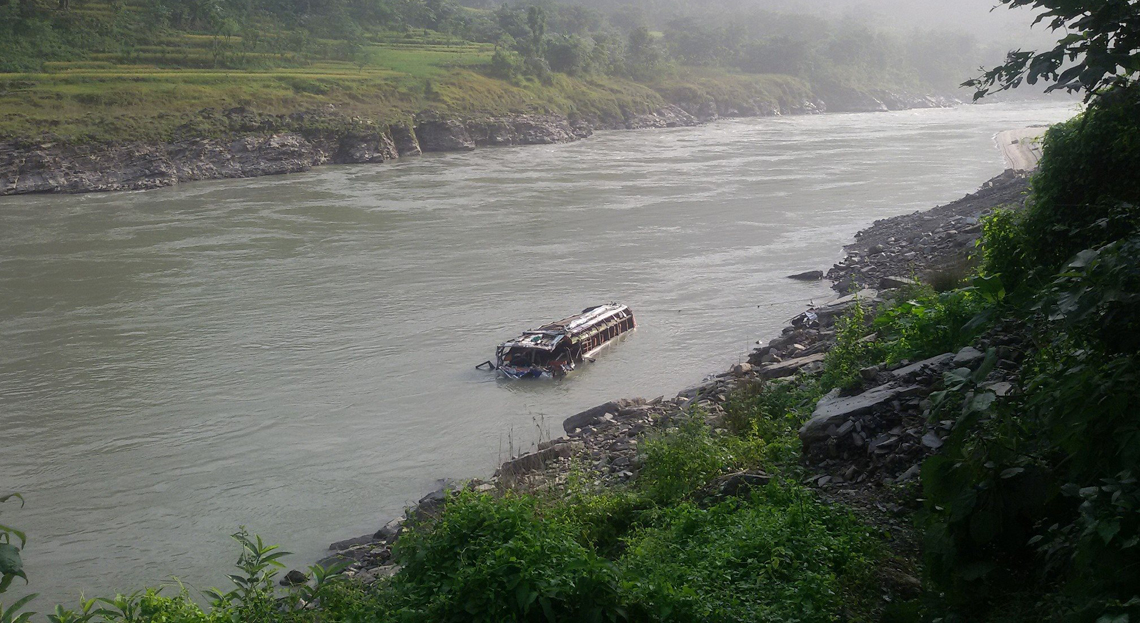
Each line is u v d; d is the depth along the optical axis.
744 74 141.62
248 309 28.58
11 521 15.65
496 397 21.00
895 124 104.44
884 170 59.00
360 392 21.50
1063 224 12.98
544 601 6.82
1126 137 12.19
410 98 83.81
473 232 40.25
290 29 100.50
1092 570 5.77
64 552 14.59
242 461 17.91
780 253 34.72
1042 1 6.62
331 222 43.44
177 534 15.09
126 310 28.67
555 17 159.75
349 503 15.94
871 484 9.86
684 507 9.76
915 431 10.37
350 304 28.92
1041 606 6.53
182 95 68.12
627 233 39.41
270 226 42.56
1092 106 7.27
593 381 21.72
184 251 37.06
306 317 27.61
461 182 57.66
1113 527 5.50
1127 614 5.06
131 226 43.06
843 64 157.88
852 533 8.66
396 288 30.77
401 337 25.59
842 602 7.56
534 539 7.55
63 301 29.83
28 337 26.06
